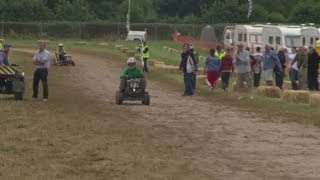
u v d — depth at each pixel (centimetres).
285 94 5034
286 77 7538
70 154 2564
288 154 2703
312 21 18250
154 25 17988
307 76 5981
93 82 6706
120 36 17725
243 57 5341
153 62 9438
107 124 3491
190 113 4172
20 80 4681
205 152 2723
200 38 15575
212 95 5488
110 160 2459
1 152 2566
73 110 4112
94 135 3081
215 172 2303
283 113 4241
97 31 17875
